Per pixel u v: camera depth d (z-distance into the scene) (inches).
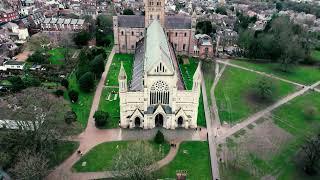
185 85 6752.0
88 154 5142.7
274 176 4854.8
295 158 5275.6
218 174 4817.9
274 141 5693.9
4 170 4539.9
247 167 5002.5
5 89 6776.6
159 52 5669.3
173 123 5807.1
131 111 5757.9
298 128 6131.9
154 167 4672.7
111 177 4685.0
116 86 7322.8
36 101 5012.3
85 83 6855.3
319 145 4862.2
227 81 7859.3
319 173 4950.8
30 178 4050.2
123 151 4832.7
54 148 5172.2
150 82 5521.7
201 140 5600.4
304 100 7185.0
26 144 4650.6
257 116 6471.5
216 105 6761.8
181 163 5029.5
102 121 5738.2
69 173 4744.1
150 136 5649.6
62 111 5418.3
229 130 5944.9
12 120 5078.7
